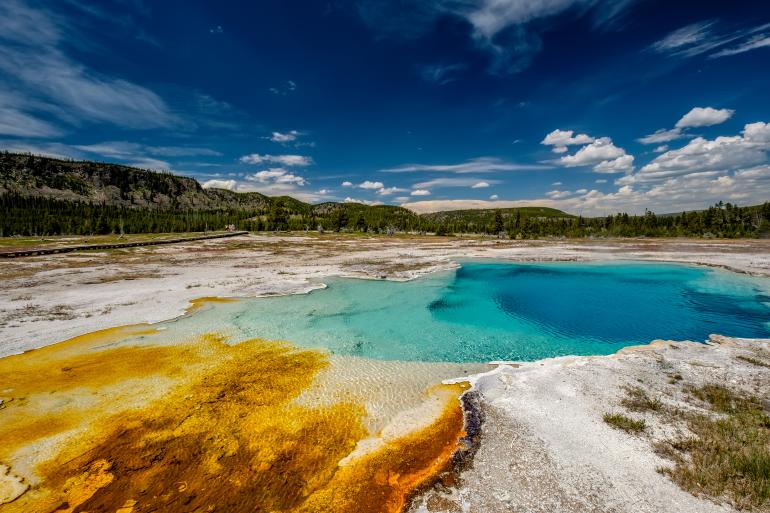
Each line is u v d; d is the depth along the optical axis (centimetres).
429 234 12744
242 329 1856
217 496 739
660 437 899
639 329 2052
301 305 2356
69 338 1675
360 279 3281
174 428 974
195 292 2628
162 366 1385
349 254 5388
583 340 1878
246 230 12019
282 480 786
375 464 838
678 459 815
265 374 1333
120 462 837
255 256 5041
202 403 1110
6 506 702
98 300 2347
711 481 735
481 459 846
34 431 951
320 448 898
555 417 1016
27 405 1083
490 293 2914
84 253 5047
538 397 1141
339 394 1186
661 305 2556
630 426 946
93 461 838
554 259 4803
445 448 897
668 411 1023
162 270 3638
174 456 859
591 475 778
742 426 927
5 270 3494
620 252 5509
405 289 2919
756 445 840
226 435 946
